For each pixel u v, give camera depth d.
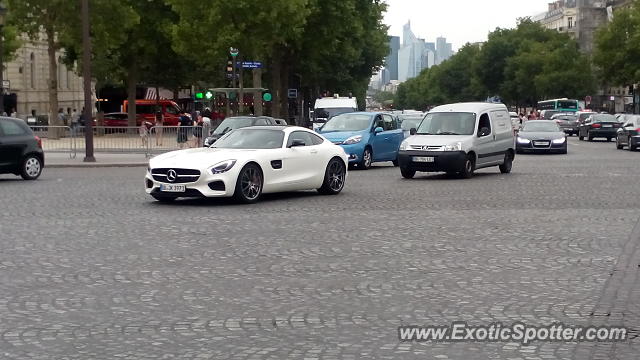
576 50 127.75
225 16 48.16
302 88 76.38
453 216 15.77
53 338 7.32
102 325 7.76
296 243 12.48
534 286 9.46
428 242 12.59
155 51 63.56
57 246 12.18
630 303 8.59
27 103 80.81
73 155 35.59
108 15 52.12
